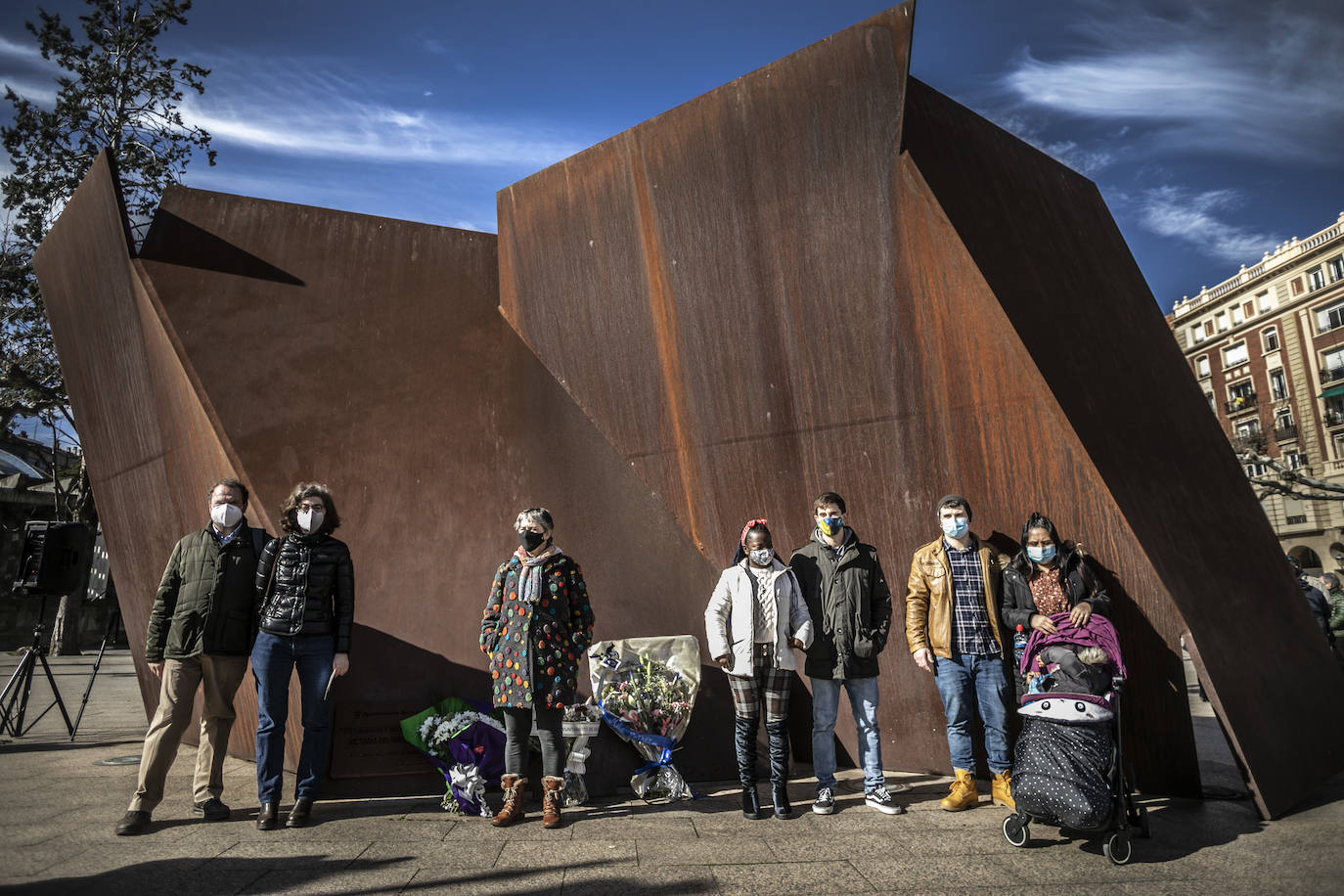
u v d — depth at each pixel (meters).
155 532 6.20
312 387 5.51
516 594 4.08
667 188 5.56
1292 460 32.72
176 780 4.92
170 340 5.44
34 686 11.63
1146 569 4.17
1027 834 3.42
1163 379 5.98
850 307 4.97
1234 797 4.27
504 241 6.36
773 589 4.18
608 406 5.89
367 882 2.92
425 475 5.46
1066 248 5.74
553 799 3.83
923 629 4.29
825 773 4.11
